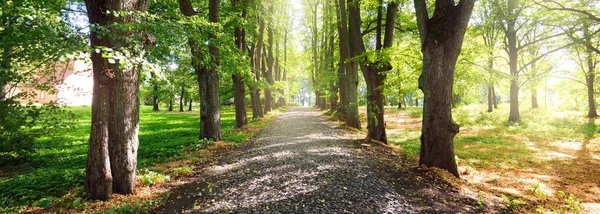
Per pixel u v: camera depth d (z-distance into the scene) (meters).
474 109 30.50
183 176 7.13
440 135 7.50
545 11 15.79
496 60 27.47
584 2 14.76
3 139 7.82
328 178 6.64
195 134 15.34
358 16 13.39
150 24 5.38
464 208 5.28
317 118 25.33
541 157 10.43
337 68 25.38
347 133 15.33
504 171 8.56
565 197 6.34
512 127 17.83
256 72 17.86
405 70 12.98
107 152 5.32
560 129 16.67
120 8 5.17
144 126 20.16
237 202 5.32
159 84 7.32
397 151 11.04
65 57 3.72
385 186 6.17
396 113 30.95
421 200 5.52
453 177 7.08
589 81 22.19
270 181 6.52
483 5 19.41
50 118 7.09
